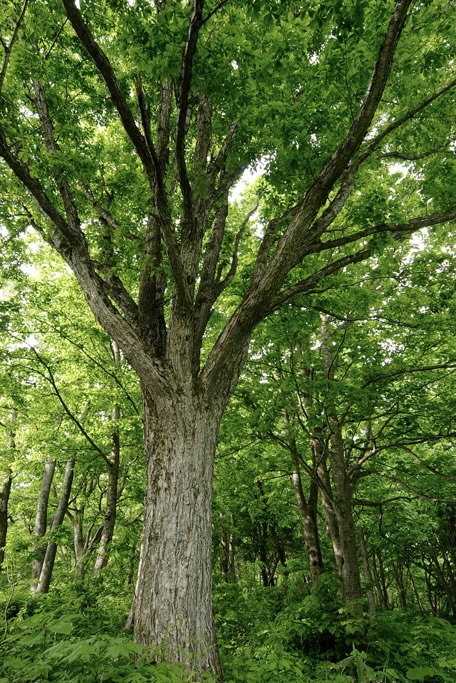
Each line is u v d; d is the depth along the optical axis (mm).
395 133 6254
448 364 6871
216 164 5789
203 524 4012
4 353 10070
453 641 4449
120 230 4863
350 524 6996
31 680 2438
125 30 3939
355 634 5305
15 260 10023
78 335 10898
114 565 11047
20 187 5535
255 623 6715
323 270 5168
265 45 4684
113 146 7070
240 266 8117
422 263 7184
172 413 4305
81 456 12742
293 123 4680
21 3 4770
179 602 3611
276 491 11953
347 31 3629
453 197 5965
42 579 11617
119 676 2693
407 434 8039
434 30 4777
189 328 4539
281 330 7254
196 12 3062
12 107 4922
